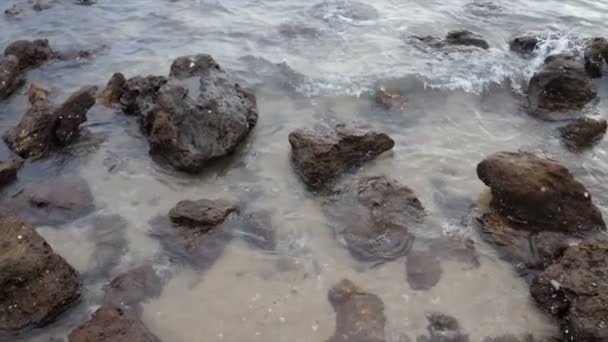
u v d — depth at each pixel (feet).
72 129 37.81
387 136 36.17
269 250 30.35
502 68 46.29
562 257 27.96
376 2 58.44
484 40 49.88
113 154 37.09
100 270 29.14
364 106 41.81
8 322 25.99
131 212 32.65
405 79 44.60
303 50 48.96
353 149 35.24
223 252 30.12
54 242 30.63
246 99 39.91
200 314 26.99
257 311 27.17
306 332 26.22
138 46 50.16
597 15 56.18
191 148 35.35
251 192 34.04
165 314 26.96
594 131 38.88
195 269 29.22
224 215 31.73
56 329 26.21
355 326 26.43
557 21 54.85
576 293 26.05
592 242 27.81
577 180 34.19
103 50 49.34
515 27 53.72
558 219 30.94
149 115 37.83
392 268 29.32
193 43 50.42
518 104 42.65
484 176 32.94
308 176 34.24
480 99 43.06
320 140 34.78
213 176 35.29
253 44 50.06
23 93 43.37
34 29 53.01
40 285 26.40
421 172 35.53
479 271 29.19
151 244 30.58
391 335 26.12
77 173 35.50
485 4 58.18
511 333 26.27
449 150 37.52
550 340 25.90
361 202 32.71
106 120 40.16
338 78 44.78
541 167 31.27
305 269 29.30
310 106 41.70
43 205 32.78
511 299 27.84
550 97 42.65
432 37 50.85
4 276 25.91
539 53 48.14
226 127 36.37
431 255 30.04
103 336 24.38
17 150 36.45
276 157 36.76
